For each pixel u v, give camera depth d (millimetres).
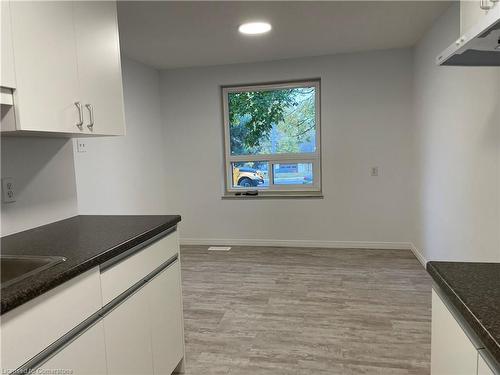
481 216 2295
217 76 4496
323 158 4359
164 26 2980
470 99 2443
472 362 881
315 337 2379
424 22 3125
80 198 3178
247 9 2678
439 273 1091
